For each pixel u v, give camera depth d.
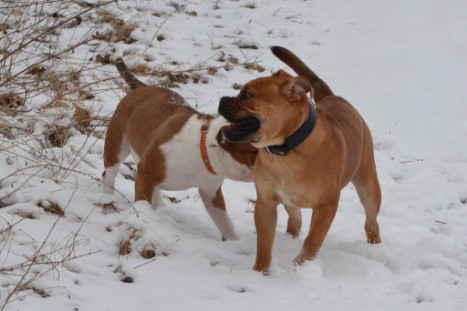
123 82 11.91
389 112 12.95
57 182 8.75
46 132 9.94
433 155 11.64
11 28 12.89
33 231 7.32
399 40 16.34
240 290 6.73
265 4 18.25
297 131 6.82
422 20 17.59
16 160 8.93
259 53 15.01
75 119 10.51
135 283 6.61
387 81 14.15
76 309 5.95
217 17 16.91
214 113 11.65
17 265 6.41
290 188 7.09
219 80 13.37
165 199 9.41
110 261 6.99
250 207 9.61
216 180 8.32
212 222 8.83
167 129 8.25
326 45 15.98
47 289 6.13
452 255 8.12
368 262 7.49
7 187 8.38
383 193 10.30
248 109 6.68
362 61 15.11
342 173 7.30
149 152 8.28
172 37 15.01
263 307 6.26
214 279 6.83
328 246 8.26
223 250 7.59
